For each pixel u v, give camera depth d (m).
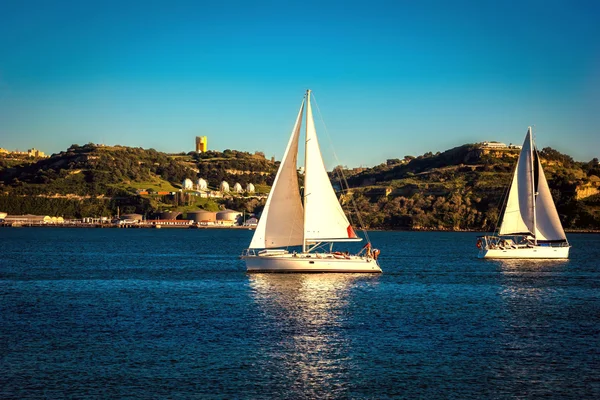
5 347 34.25
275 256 63.47
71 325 39.88
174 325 40.00
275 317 42.78
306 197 62.06
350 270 64.94
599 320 42.69
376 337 37.19
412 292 55.25
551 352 34.09
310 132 61.91
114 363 31.45
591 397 27.58
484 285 61.16
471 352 34.00
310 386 28.59
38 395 27.17
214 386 28.42
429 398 27.38
